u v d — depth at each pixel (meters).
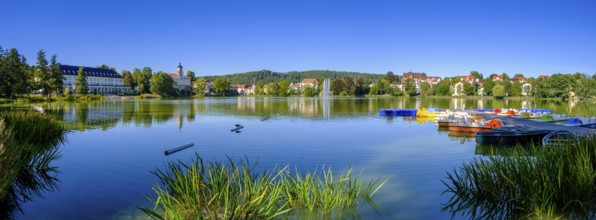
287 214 8.62
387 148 18.78
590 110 55.06
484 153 17.31
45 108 54.16
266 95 173.00
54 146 19.30
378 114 43.47
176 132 25.52
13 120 19.38
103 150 18.19
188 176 9.20
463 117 30.92
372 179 12.33
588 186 8.61
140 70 148.25
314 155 16.84
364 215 8.80
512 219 8.39
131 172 13.52
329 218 8.54
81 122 32.78
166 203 8.57
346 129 27.59
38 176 12.70
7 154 9.48
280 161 15.55
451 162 15.24
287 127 28.84
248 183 8.87
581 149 10.02
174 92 137.62
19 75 57.34
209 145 19.80
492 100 103.44
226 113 44.72
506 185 9.41
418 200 9.91
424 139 22.23
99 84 138.50
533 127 23.88
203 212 8.15
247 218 7.67
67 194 10.71
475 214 8.82
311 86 160.00
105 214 9.12
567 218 8.02
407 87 143.88
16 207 9.65
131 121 34.00
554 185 8.65
